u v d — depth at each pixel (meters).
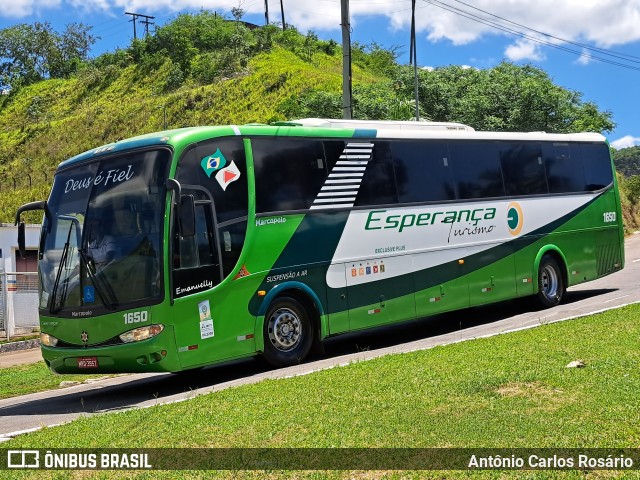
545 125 45.34
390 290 14.30
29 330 23.61
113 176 11.85
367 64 105.81
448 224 15.46
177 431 7.56
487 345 11.28
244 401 8.71
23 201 57.09
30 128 96.44
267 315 12.59
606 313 13.83
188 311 11.36
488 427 6.76
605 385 7.84
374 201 14.24
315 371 10.59
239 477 6.11
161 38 109.00
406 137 15.03
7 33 126.81
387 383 8.87
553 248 17.62
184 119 78.50
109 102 98.44
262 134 12.81
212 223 11.84
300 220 13.05
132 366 11.15
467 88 50.69
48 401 12.59
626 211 50.34
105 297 11.36
